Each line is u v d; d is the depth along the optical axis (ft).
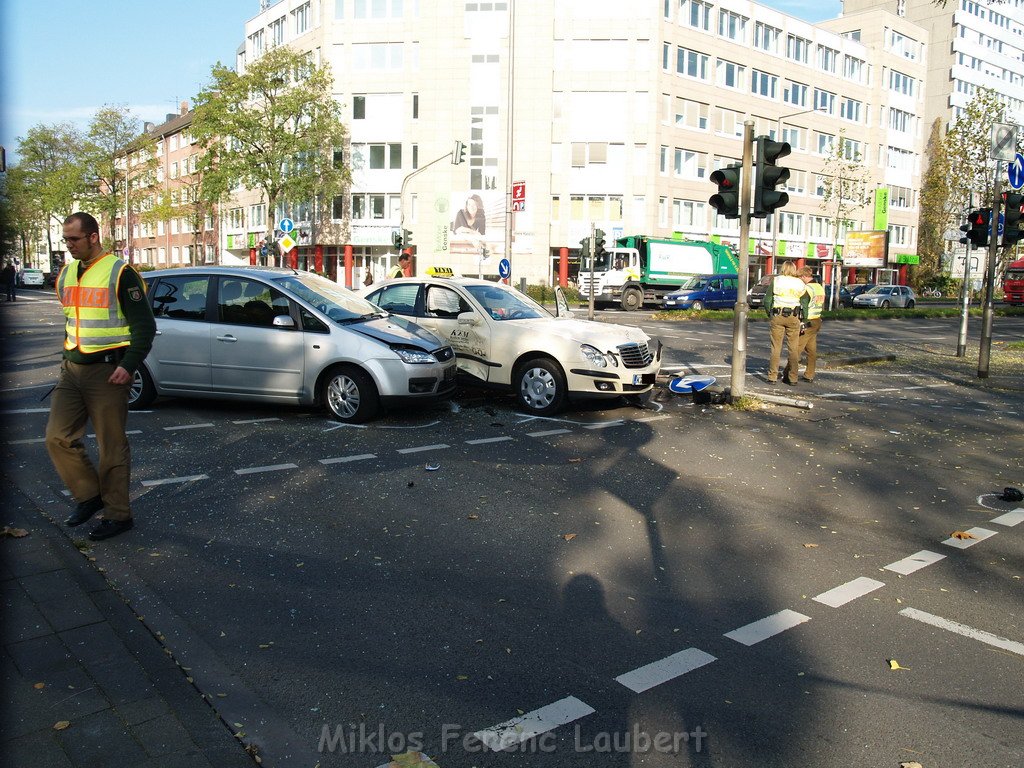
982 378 50.52
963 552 18.25
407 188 165.27
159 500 20.17
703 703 11.53
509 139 90.79
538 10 154.71
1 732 10.12
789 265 44.62
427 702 11.39
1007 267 161.27
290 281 30.99
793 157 194.29
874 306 150.61
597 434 29.40
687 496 22.06
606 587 15.66
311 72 152.56
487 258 157.99
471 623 13.91
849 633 13.91
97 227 16.97
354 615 14.08
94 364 16.96
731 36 175.11
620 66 155.63
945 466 26.43
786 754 10.36
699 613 14.58
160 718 10.63
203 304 30.91
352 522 18.97
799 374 49.44
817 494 22.67
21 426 28.14
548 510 20.38
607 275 128.36
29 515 18.34
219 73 147.23
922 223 236.43
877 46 214.28
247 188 153.69
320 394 30.01
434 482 22.47
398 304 35.55
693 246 134.92
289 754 10.11
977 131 126.41
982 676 12.51
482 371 33.47
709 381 36.94
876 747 10.55
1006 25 287.07
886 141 221.05
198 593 14.79
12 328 70.49
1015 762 10.29
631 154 156.76
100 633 12.83
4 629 12.81
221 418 30.07
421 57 159.12
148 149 198.59
